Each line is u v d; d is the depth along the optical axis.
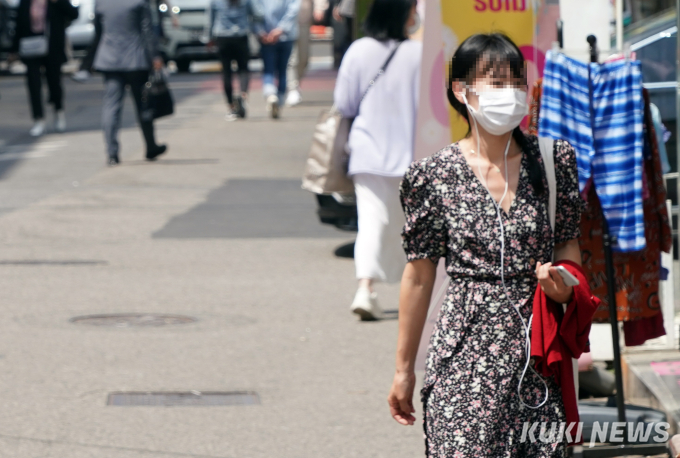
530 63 12.48
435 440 7.54
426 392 7.66
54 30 42.16
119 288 19.31
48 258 21.81
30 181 31.73
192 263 21.44
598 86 10.85
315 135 17.61
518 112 7.36
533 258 7.49
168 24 70.69
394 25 16.55
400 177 16.53
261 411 12.95
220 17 46.75
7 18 69.69
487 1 12.44
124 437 12.02
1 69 71.75
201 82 66.19
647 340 12.73
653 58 14.70
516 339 7.45
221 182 31.52
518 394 7.43
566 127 10.82
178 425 12.44
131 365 14.72
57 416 12.66
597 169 10.82
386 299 18.83
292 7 49.50
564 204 7.66
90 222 25.62
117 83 34.50
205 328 16.66
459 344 7.51
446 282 12.30
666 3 14.67
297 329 16.62
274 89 49.59
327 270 20.88
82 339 15.96
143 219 26.06
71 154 37.25
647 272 11.55
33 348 15.45
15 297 18.61
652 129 11.07
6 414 12.70
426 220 7.65
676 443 10.42
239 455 11.52
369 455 11.57
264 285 19.59
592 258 11.52
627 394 12.72
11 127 45.00
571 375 7.49
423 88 12.58
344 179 17.31
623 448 11.05
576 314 7.36
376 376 14.32
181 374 14.34
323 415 12.81
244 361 14.95
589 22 12.07
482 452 7.39
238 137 41.53
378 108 16.48
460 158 7.61
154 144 35.44
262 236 24.16
